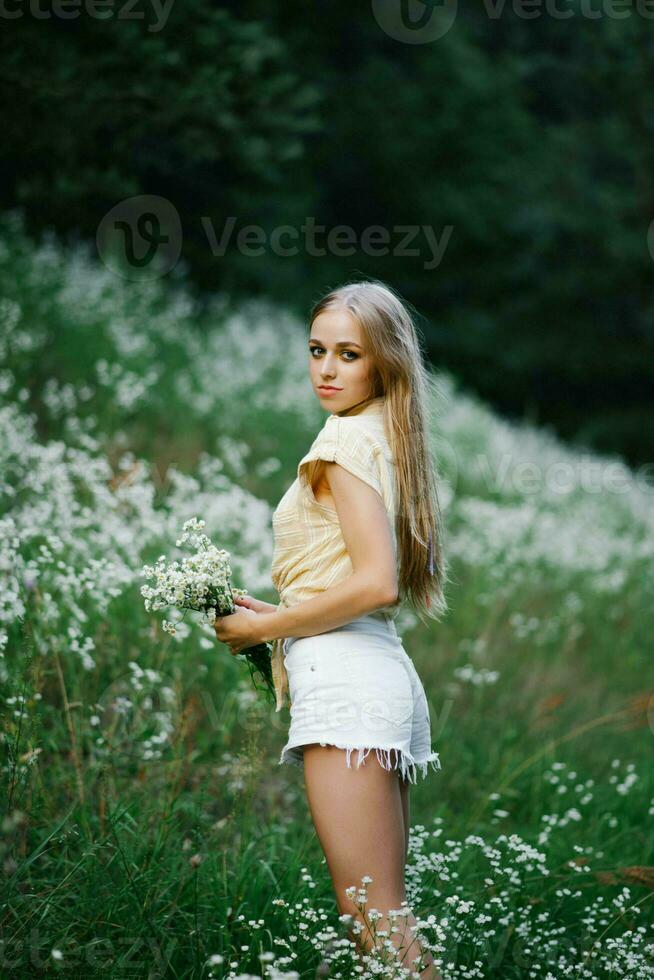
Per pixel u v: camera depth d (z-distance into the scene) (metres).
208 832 3.19
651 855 3.82
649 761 4.87
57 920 2.56
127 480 4.61
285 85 6.39
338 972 2.46
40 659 3.28
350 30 14.24
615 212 16.31
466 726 4.89
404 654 2.61
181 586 2.47
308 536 2.53
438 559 2.72
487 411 13.30
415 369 2.64
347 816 2.39
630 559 7.98
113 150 6.59
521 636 6.16
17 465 4.47
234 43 6.14
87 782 3.24
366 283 2.70
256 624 2.47
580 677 6.16
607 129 16.17
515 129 16.03
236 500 5.07
